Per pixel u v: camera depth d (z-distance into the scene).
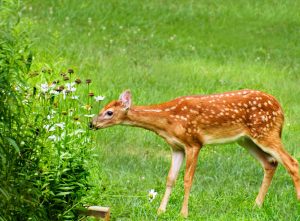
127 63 22.69
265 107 12.55
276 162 12.73
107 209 11.37
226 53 25.11
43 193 10.55
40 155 10.48
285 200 12.79
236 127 12.50
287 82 21.72
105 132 16.48
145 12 28.62
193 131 12.35
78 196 11.09
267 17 29.05
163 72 21.88
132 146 16.03
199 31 27.42
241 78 21.78
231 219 11.80
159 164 14.98
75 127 12.13
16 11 10.61
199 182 13.98
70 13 27.39
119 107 12.34
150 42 25.62
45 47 21.31
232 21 28.59
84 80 19.56
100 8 28.22
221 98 12.55
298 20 28.95
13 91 9.91
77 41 24.31
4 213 9.64
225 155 15.71
